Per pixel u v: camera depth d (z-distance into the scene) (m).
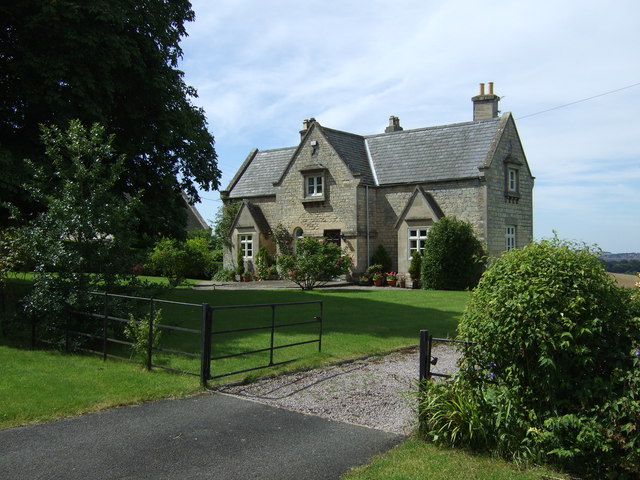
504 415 5.26
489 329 5.33
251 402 7.14
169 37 17.33
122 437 5.76
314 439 5.83
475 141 26.00
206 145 19.89
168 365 8.80
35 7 13.84
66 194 10.12
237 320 13.70
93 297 9.91
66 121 13.56
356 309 16.23
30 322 10.47
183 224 18.78
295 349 10.33
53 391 7.14
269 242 31.30
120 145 15.98
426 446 5.59
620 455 4.65
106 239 10.59
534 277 5.25
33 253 9.95
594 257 5.41
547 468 4.91
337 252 23.56
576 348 4.84
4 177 12.45
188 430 6.02
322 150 28.31
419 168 26.88
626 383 4.69
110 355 9.38
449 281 23.31
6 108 14.56
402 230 26.28
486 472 4.84
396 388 7.91
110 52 14.38
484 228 24.16
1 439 5.61
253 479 4.79
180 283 11.81
